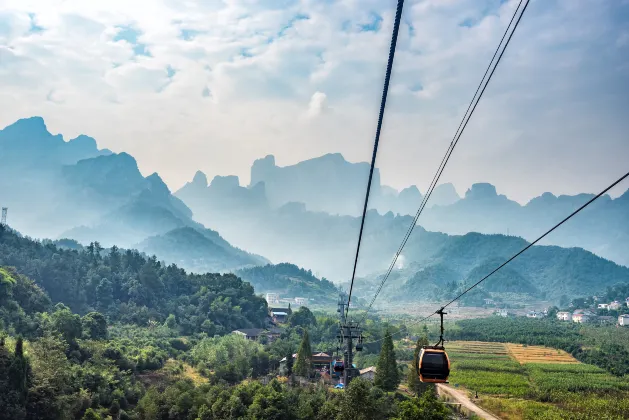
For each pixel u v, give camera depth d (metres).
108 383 120.00
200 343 178.12
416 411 92.94
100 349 135.12
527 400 157.88
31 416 100.62
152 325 198.12
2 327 133.50
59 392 107.06
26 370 105.12
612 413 136.62
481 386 173.75
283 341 195.75
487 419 132.88
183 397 111.31
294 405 109.06
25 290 169.50
